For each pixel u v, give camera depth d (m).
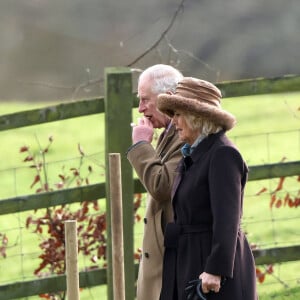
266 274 32.81
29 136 70.19
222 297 20.05
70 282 18.70
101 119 75.88
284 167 27.22
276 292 32.22
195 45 106.81
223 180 19.72
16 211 26.47
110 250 26.61
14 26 110.69
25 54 109.50
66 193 26.67
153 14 110.75
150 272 22.09
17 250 40.69
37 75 107.62
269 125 71.69
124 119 26.12
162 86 22.00
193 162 20.36
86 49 109.25
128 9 111.69
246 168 20.17
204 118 20.11
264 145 63.94
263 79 26.92
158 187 21.45
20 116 26.20
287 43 107.69
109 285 26.70
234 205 19.61
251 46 107.44
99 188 26.77
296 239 40.88
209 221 20.31
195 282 20.03
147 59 62.56
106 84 26.05
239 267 20.23
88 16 111.94
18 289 26.50
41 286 26.58
